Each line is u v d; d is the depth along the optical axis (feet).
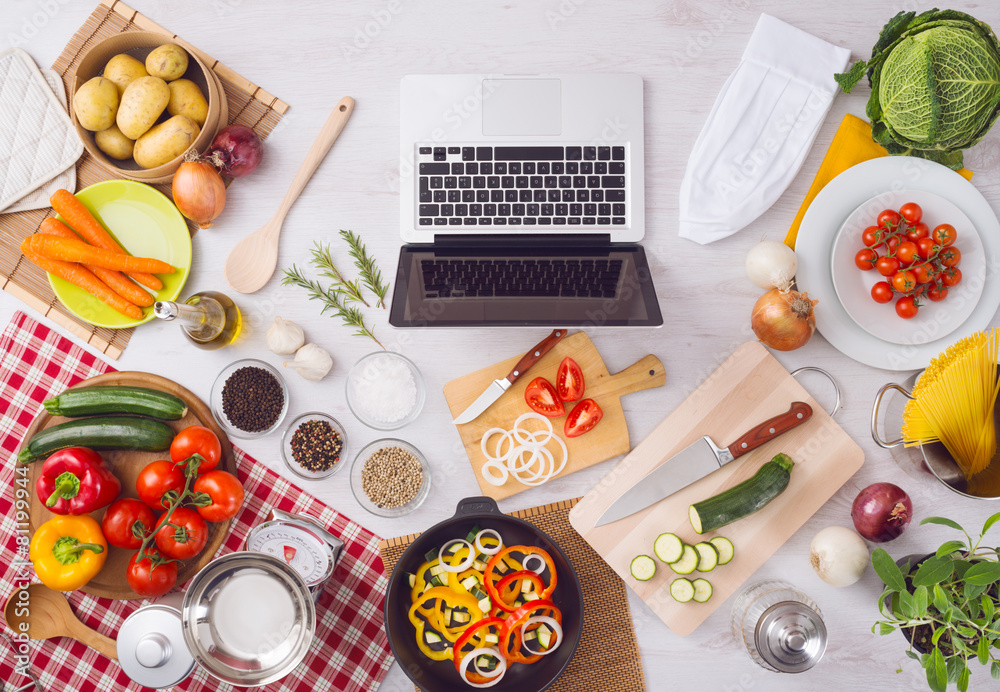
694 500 4.71
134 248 4.76
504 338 4.86
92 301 4.72
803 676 4.69
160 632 4.22
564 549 4.75
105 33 4.86
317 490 4.79
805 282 4.64
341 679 4.70
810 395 4.71
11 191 4.77
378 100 4.88
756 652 4.46
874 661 4.68
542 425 4.78
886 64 4.35
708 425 4.72
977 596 3.67
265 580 4.09
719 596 4.66
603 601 4.73
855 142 4.73
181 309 4.25
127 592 4.60
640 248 4.58
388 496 4.68
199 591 4.04
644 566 4.59
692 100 4.85
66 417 4.71
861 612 4.71
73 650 4.74
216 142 4.54
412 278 4.39
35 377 4.82
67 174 4.80
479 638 4.50
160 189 4.82
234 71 4.85
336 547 4.60
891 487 4.49
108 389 4.55
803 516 4.66
